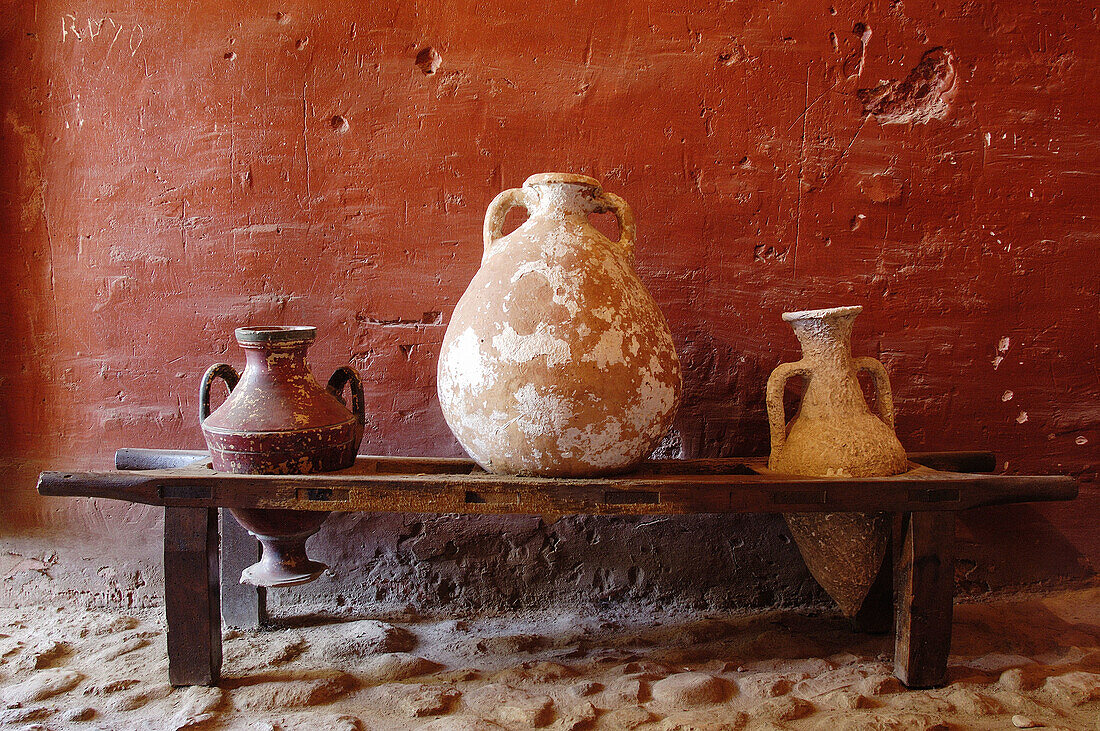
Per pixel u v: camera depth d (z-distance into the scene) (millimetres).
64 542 2195
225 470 1649
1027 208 2137
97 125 2119
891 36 2109
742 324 2148
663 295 2143
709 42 2107
